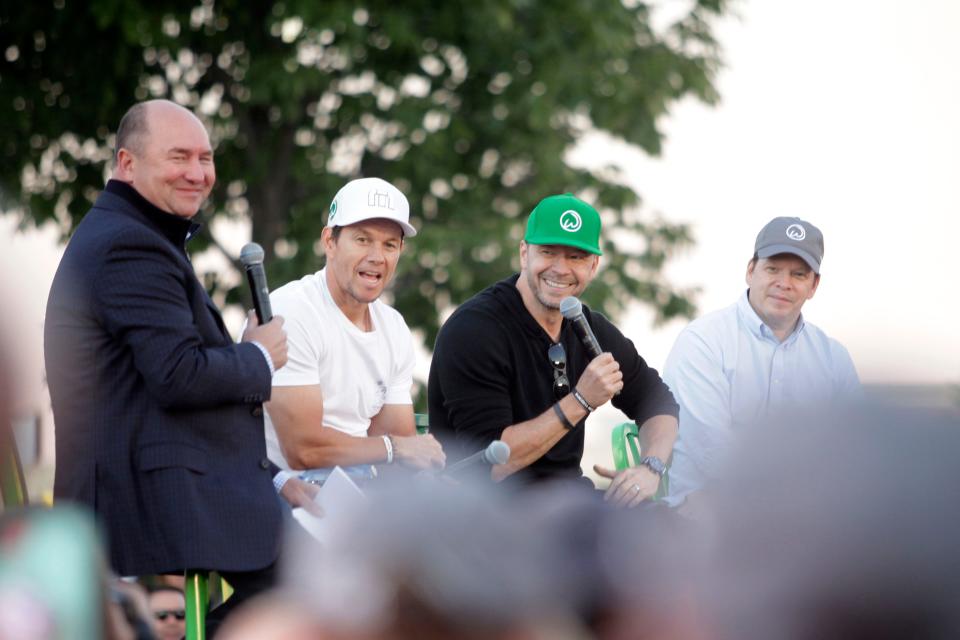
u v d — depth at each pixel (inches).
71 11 677.9
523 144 741.9
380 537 34.6
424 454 223.6
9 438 37.5
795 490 46.7
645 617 48.3
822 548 46.5
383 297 725.3
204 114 735.7
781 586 47.0
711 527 48.8
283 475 208.4
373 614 33.7
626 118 764.0
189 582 187.9
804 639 47.0
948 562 45.6
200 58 725.3
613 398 270.1
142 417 187.9
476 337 247.6
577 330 245.3
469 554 35.0
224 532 186.7
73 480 185.8
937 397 46.5
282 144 738.8
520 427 239.9
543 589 35.6
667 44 807.1
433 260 692.1
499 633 34.2
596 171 784.3
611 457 270.8
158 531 184.4
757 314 279.0
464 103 764.0
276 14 666.8
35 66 701.3
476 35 740.0
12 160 699.4
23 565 33.4
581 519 57.5
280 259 706.8
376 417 239.9
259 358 193.9
